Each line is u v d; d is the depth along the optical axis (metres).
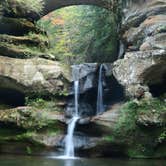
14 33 17.00
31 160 11.70
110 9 18.86
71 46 25.36
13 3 16.81
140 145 12.90
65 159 12.24
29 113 14.11
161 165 10.76
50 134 13.89
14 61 15.14
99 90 15.88
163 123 12.64
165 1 15.05
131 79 13.52
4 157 12.39
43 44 16.94
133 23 15.73
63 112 14.88
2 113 14.27
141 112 12.80
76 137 13.64
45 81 15.08
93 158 12.65
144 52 13.41
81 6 25.11
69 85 15.45
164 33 13.31
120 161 11.77
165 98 13.38
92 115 15.43
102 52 21.58
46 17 27.14
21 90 15.14
